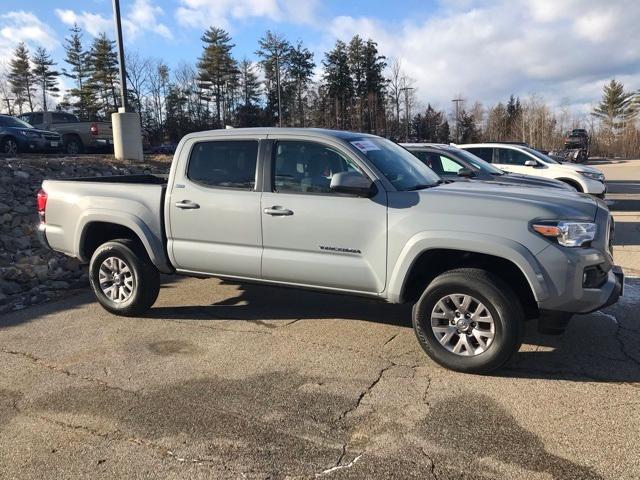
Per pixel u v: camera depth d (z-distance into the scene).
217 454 3.19
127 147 15.72
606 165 45.84
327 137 4.75
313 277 4.76
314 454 3.17
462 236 4.09
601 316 5.50
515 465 3.03
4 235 9.24
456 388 3.97
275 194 4.86
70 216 5.88
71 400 3.88
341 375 4.23
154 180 7.02
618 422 3.46
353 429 3.44
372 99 64.25
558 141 73.94
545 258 3.91
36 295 6.58
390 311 5.79
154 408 3.74
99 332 5.27
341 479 2.94
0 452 3.25
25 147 16.89
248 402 3.81
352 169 4.61
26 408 3.78
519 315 4.02
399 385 4.04
